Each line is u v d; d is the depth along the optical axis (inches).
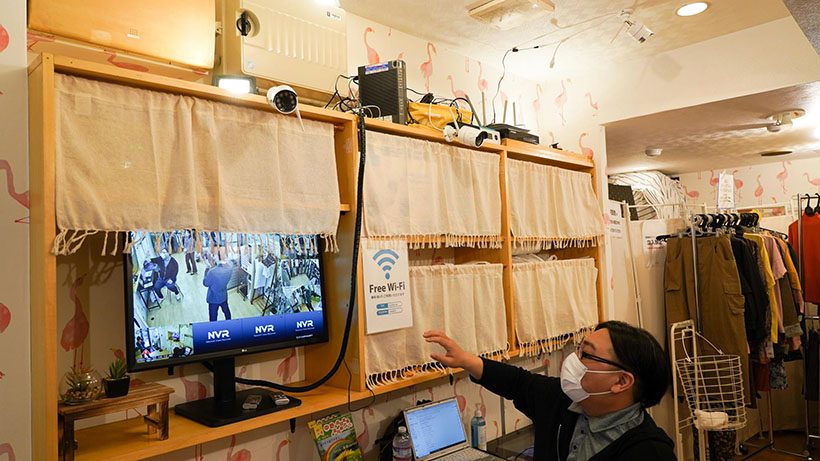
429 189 81.8
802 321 151.0
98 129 50.8
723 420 109.5
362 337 70.7
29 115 51.4
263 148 62.6
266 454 72.5
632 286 132.4
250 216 60.6
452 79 108.1
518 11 88.4
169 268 57.5
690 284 133.6
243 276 63.6
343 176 73.8
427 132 82.4
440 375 80.2
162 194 54.6
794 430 177.2
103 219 50.3
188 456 65.5
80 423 58.2
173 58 58.9
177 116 56.4
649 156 177.3
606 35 103.3
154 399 53.1
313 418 77.5
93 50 54.1
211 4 62.2
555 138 129.6
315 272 71.0
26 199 51.1
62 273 57.4
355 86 88.6
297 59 70.6
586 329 112.7
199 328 59.2
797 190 202.2
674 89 112.4
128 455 50.1
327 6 74.9
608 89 121.4
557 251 125.8
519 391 70.7
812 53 96.7
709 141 153.7
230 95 59.1
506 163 96.0
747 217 148.3
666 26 100.7
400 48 98.3
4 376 49.1
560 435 62.2
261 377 73.3
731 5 92.7
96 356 59.5
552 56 113.4
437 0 86.8
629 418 55.3
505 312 94.2
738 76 104.4
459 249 103.0
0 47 50.5
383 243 74.5
